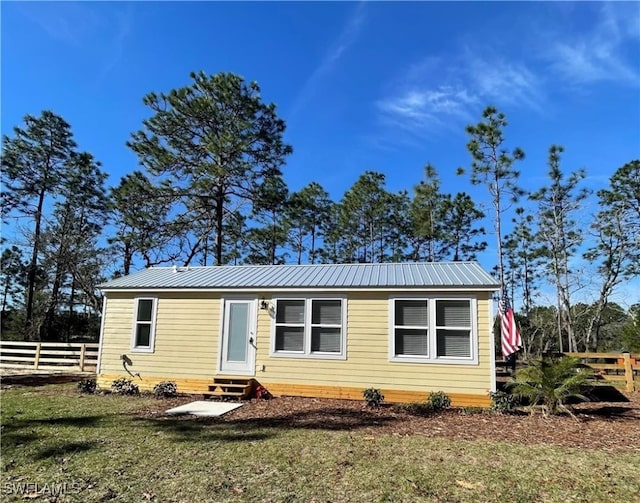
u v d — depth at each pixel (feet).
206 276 43.37
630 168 79.51
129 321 40.57
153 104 67.72
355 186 96.94
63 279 83.82
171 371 38.50
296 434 22.59
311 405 32.04
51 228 82.38
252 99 70.44
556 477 16.07
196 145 70.59
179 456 18.40
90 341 95.30
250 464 17.37
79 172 90.17
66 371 57.11
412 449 19.76
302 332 36.58
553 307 91.66
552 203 83.10
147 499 13.74
